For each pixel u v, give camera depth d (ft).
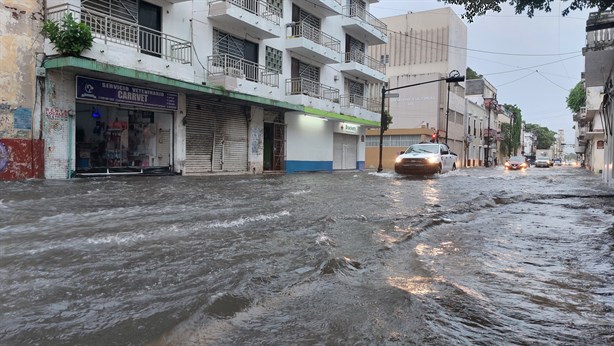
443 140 143.54
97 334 7.93
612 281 13.02
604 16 35.86
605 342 8.75
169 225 18.37
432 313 9.87
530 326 9.47
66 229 16.88
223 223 19.48
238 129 65.26
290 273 12.44
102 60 41.06
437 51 149.07
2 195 26.11
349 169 100.78
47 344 7.48
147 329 8.18
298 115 79.77
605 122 59.93
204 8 57.16
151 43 49.62
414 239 18.45
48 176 40.50
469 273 13.55
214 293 10.20
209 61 58.03
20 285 10.43
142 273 11.72
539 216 26.30
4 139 37.55
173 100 53.11
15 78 38.19
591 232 20.85
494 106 213.25
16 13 38.11
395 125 144.66
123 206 23.45
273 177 57.67
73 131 42.42
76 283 10.71
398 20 155.22
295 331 8.59
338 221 21.65
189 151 56.29
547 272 13.89
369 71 97.76
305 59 80.43
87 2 42.98
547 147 395.14
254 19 61.98
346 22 93.04
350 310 9.78
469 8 27.09
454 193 38.09
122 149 50.44
